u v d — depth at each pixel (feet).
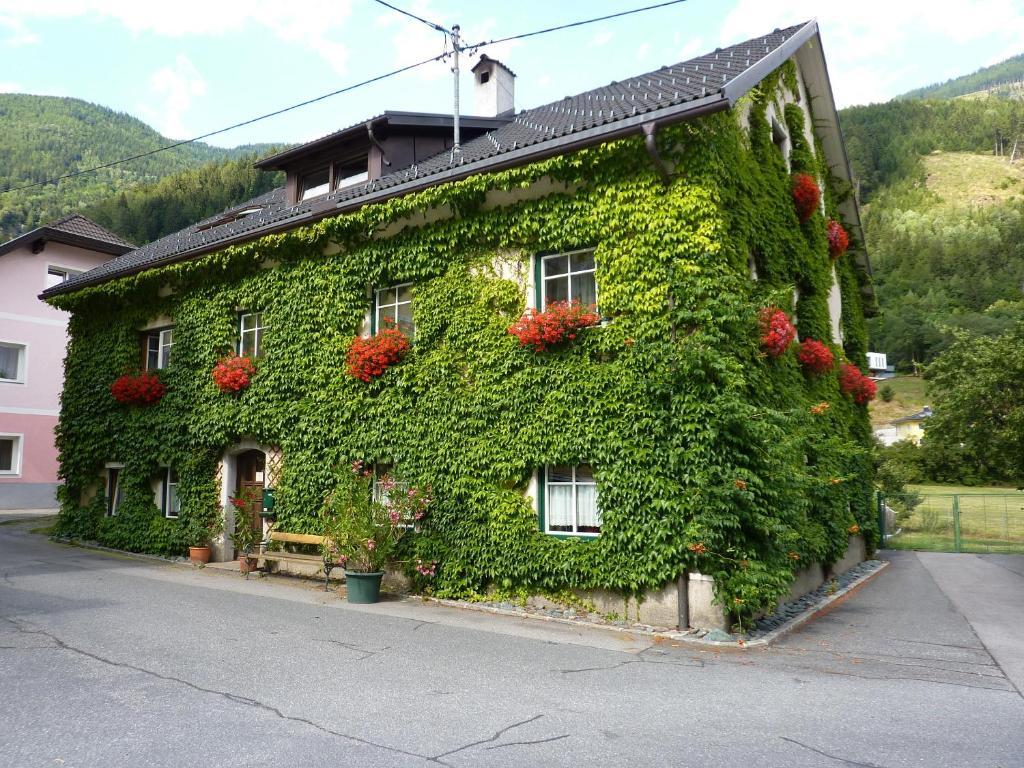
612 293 30.83
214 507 46.34
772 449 28.07
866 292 64.59
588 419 30.55
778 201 40.04
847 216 58.59
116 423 52.42
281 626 27.45
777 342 32.63
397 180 38.91
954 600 38.60
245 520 40.78
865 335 62.03
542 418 31.83
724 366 27.40
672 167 30.37
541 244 33.37
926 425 82.69
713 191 29.66
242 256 45.01
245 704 17.98
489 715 17.49
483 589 33.32
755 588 26.45
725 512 27.30
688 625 27.81
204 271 47.85
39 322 87.71
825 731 16.63
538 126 41.88
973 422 75.97
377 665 22.04
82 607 30.04
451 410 35.01
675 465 28.25
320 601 33.22
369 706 18.02
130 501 50.90
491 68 57.93
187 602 31.94
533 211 33.45
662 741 15.89
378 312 40.06
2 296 84.48
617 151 30.76
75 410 56.49
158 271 49.67
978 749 15.61
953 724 17.25
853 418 53.42
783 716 17.71
